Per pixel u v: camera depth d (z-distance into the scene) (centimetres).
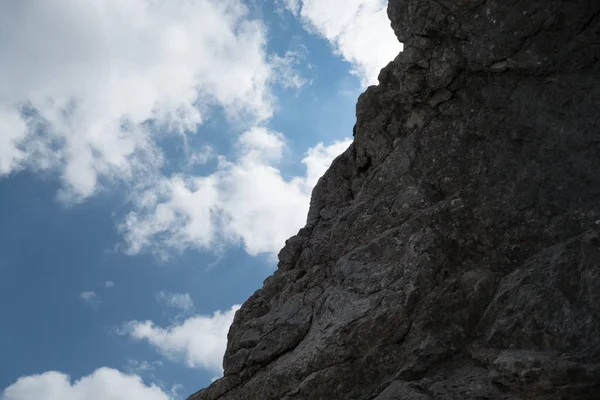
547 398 712
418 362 850
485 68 944
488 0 920
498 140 938
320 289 1087
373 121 1187
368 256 1020
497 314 831
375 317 915
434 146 1028
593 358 713
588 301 752
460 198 955
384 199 1075
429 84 1018
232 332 1198
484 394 758
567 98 866
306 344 993
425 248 942
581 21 846
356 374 900
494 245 902
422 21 988
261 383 993
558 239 840
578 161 846
